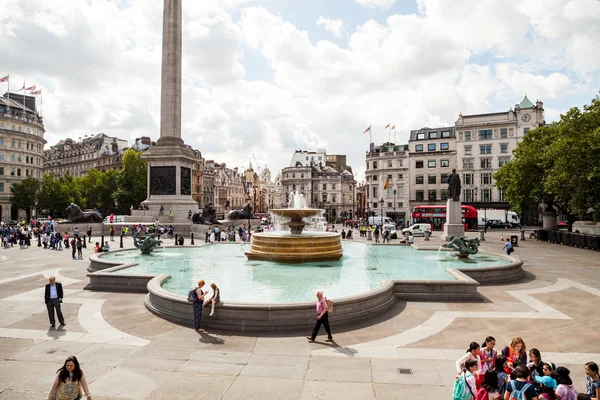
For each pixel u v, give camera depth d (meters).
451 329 12.12
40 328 12.17
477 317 13.40
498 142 81.75
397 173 92.56
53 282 12.36
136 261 24.83
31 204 91.62
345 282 17.95
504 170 51.97
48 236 39.28
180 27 55.12
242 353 10.13
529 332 11.81
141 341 11.02
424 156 89.88
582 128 33.72
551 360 9.69
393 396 7.85
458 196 41.22
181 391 8.05
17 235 42.19
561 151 33.72
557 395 6.36
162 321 12.84
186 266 22.80
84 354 10.07
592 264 25.66
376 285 17.28
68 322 12.80
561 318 13.24
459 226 40.78
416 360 9.70
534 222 79.31
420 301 15.66
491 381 6.62
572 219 44.94
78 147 140.38
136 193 92.56
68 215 49.47
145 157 52.72
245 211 66.31
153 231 44.25
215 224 54.34
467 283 15.71
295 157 132.62
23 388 8.20
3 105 96.75
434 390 8.10
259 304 12.00
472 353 7.20
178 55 54.50
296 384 8.38
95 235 48.41
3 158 95.00
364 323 12.71
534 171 45.06
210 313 12.13
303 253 24.36
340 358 9.83
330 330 11.88
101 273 17.66
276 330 11.80
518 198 47.62
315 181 121.62
